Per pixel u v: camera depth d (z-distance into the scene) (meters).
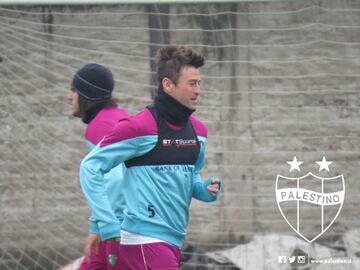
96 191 13.85
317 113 27.59
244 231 27.66
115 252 15.14
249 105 27.62
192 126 15.02
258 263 27.52
